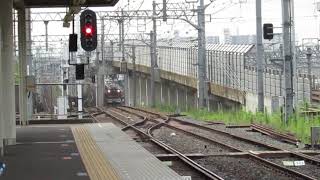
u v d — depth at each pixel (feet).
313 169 49.19
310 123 85.97
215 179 40.40
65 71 156.56
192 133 85.20
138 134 86.28
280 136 77.56
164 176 36.04
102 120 122.52
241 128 98.17
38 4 79.82
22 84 79.61
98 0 76.69
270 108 130.11
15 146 53.83
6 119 54.65
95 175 36.09
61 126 79.10
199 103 145.48
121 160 43.70
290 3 92.48
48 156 46.21
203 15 141.38
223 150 65.16
